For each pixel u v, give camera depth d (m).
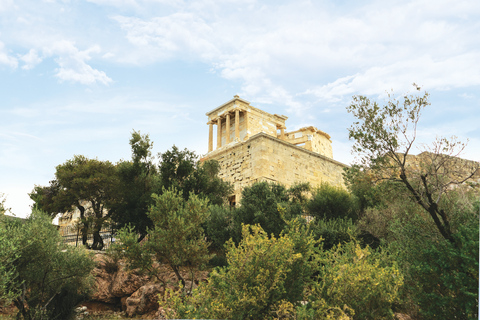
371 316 11.27
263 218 21.00
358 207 25.64
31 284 16.56
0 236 13.91
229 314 10.38
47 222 18.69
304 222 21.83
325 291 11.75
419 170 14.21
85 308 19.33
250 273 11.34
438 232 12.76
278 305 11.02
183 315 10.27
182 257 16.73
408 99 14.43
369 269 12.05
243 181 35.81
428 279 11.40
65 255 17.81
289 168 36.78
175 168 27.88
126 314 18.67
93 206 29.33
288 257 11.77
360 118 15.02
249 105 44.47
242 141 41.34
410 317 12.90
